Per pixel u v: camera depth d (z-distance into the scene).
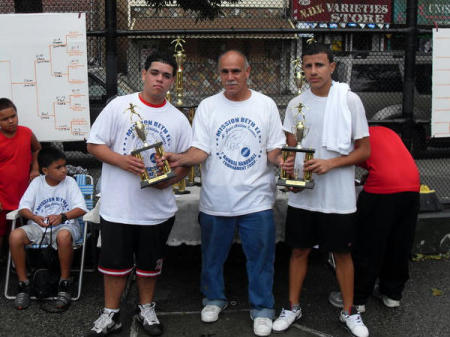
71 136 4.29
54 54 4.17
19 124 4.25
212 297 3.38
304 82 4.24
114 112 2.95
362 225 3.39
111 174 3.00
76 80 4.21
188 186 4.20
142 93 3.02
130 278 3.98
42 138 4.28
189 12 6.62
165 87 2.92
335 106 3.06
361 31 4.39
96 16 4.68
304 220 3.20
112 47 4.24
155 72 2.88
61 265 3.60
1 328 3.23
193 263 4.45
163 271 4.26
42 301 3.60
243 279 4.10
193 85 5.46
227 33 4.25
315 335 3.16
